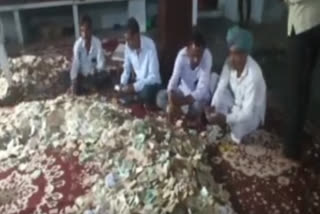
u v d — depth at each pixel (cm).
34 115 263
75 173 220
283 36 403
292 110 221
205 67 263
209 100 272
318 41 208
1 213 195
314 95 293
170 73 310
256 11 456
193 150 233
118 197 195
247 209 197
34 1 420
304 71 213
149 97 287
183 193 192
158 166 212
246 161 231
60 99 289
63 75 335
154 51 281
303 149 241
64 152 236
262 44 390
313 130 258
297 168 225
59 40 431
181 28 297
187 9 292
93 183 211
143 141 232
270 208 197
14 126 255
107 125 252
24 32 431
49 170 223
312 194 206
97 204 195
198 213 184
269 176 219
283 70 341
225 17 488
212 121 253
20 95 304
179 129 257
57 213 193
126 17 464
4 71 304
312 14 197
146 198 193
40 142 245
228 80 249
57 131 252
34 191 208
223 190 208
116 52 376
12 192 208
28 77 327
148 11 463
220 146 245
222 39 420
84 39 305
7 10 416
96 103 279
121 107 287
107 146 235
